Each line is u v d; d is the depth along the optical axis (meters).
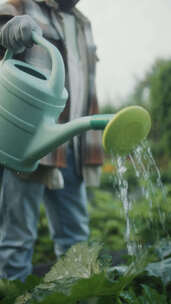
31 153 1.01
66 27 1.79
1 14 1.54
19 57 1.55
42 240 3.13
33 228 1.79
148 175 1.02
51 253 3.00
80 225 2.13
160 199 2.36
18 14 1.57
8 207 1.73
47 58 1.59
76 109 1.84
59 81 1.01
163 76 7.04
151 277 1.06
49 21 1.71
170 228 2.02
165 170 5.90
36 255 2.92
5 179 1.71
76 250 1.07
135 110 0.81
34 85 0.98
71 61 1.78
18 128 0.99
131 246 1.02
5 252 1.75
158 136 7.09
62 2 1.76
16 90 0.97
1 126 1.00
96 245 1.07
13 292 0.98
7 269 1.76
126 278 0.81
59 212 2.09
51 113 1.01
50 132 0.98
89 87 1.90
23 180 1.68
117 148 0.89
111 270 1.03
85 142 1.98
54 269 1.05
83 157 1.98
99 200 4.29
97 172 2.04
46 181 1.70
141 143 0.98
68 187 2.06
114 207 3.98
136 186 4.39
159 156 6.89
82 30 1.90
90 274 1.00
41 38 1.07
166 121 6.90
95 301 0.85
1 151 1.02
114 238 3.26
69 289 0.81
